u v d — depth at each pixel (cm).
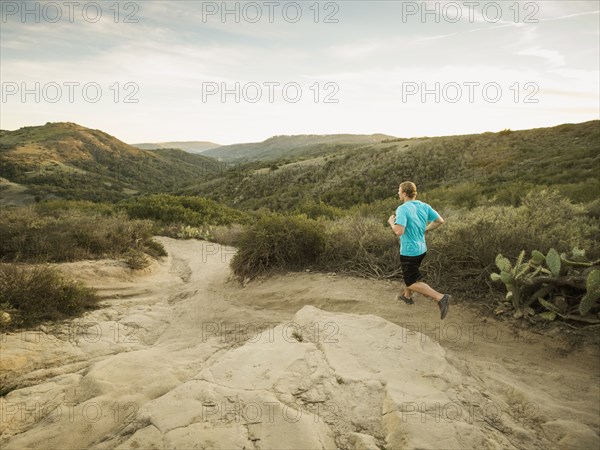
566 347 360
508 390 296
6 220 1145
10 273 590
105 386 341
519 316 418
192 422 240
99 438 266
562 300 399
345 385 290
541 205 771
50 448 259
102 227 1143
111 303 710
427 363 324
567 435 242
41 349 466
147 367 384
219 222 2053
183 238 1695
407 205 428
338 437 237
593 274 361
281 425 237
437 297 414
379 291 564
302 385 288
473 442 227
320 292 602
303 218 827
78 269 855
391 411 252
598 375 319
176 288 884
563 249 513
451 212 1001
